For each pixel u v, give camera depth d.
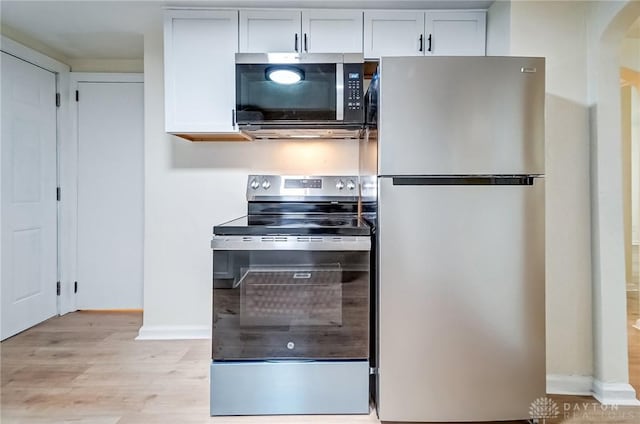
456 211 1.59
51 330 2.70
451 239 1.59
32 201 2.75
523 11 1.89
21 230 2.66
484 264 1.60
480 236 1.59
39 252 2.82
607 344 1.83
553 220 1.89
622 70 2.61
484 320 1.60
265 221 2.09
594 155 1.86
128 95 3.04
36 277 2.80
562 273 1.89
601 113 1.83
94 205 3.06
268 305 1.68
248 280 1.67
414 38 2.19
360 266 1.68
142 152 3.05
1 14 2.29
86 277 3.09
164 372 2.09
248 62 1.99
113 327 2.76
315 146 2.54
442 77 1.56
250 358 1.68
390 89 1.57
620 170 1.84
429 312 1.60
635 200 3.97
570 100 1.88
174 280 2.55
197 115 2.20
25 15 2.30
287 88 1.99
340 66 1.98
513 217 1.59
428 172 1.57
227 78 2.19
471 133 1.57
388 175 1.58
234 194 2.54
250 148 2.54
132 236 3.08
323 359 1.69
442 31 2.19
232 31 2.18
